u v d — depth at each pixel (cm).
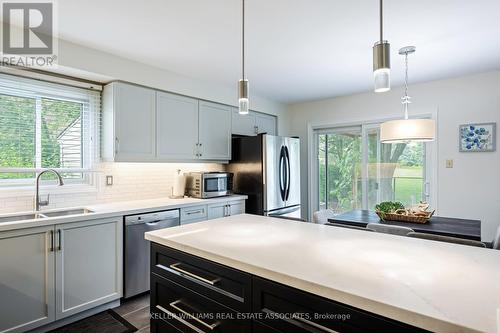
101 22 221
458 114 362
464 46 267
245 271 115
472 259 119
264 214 379
